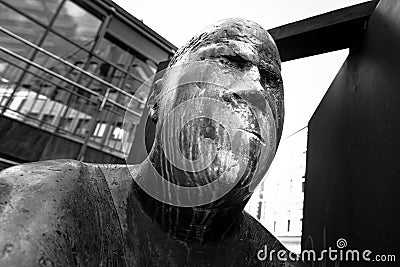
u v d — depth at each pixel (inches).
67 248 22.9
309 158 94.6
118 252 29.6
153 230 35.1
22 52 225.6
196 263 36.2
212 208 33.0
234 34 39.1
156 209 35.1
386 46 58.1
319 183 83.4
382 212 51.6
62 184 27.6
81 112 241.3
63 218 24.5
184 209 33.5
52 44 233.6
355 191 63.0
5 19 216.1
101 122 240.8
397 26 54.6
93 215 28.8
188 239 36.1
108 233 29.7
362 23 69.2
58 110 235.5
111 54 246.7
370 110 61.8
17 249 20.0
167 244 35.2
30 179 26.7
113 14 230.4
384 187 51.9
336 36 72.8
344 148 71.7
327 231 72.9
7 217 22.0
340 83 80.0
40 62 232.8
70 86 238.2
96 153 193.9
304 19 74.7
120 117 241.0
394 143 50.6
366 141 61.6
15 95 222.2
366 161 60.4
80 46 223.6
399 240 45.3
